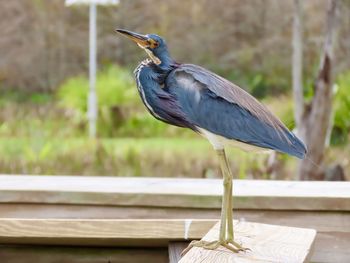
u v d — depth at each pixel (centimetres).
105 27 3100
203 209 511
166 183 549
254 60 3119
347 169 1487
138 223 486
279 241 437
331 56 1259
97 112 2303
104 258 536
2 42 3073
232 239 421
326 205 504
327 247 507
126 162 1587
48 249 535
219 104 413
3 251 535
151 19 3152
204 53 3158
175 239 489
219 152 420
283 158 1352
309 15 2955
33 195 517
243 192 518
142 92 423
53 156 1617
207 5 3167
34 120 2330
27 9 3097
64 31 3091
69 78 2975
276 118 430
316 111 1257
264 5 3134
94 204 516
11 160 1593
